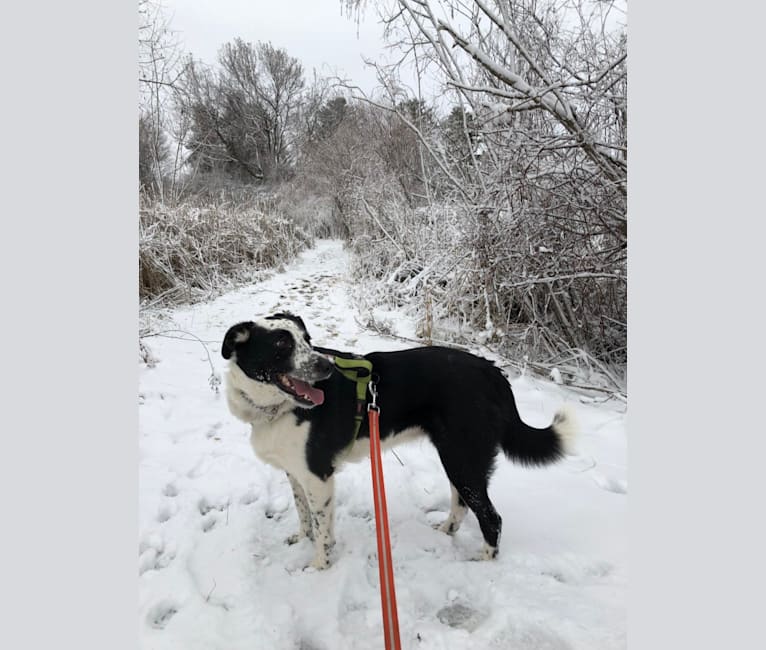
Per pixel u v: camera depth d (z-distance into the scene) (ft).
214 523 9.12
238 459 11.15
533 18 17.31
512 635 6.43
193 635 6.57
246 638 6.53
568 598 6.98
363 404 7.89
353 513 9.52
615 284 16.38
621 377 16.11
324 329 21.49
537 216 16.07
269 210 49.62
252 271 35.94
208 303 26.91
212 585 7.53
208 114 82.38
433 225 23.49
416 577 7.66
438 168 23.97
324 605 7.09
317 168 55.42
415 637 6.57
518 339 17.60
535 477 10.50
